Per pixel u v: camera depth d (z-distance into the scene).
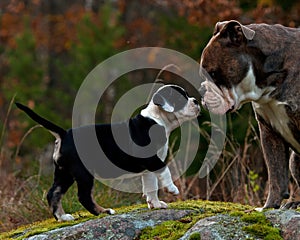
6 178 11.96
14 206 10.50
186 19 15.59
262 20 14.25
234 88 7.06
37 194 10.60
